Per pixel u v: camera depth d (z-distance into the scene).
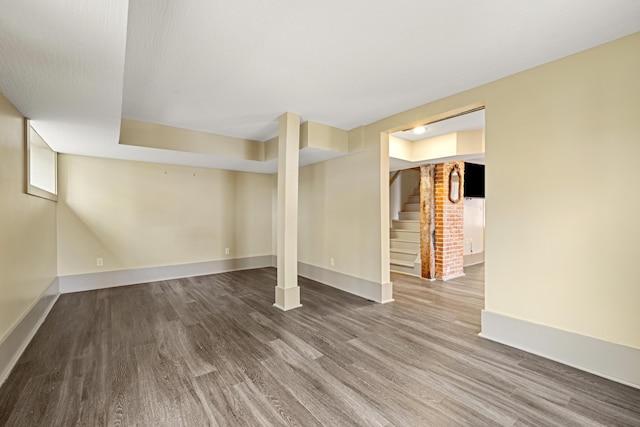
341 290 4.23
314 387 1.87
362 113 3.36
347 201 4.16
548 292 2.25
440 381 1.94
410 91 2.75
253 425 1.54
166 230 4.81
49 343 2.48
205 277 5.01
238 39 1.91
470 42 1.97
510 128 2.44
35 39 1.42
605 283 2.00
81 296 3.83
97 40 1.44
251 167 5.17
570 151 2.14
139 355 2.28
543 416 1.60
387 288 3.73
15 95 2.07
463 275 5.35
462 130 3.98
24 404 1.69
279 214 3.47
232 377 1.98
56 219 3.86
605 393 1.81
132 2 1.55
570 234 2.15
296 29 1.81
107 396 1.77
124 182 4.43
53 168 3.81
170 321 2.99
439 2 1.58
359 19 1.72
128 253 4.46
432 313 3.27
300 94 2.81
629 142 1.91
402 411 1.65
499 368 2.10
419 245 5.59
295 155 3.39
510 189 2.45
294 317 3.13
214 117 3.45
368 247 3.84
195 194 5.11
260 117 3.46
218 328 2.82
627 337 1.92
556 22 1.76
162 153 3.96
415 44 1.99
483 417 1.60
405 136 4.30
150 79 2.48
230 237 5.54
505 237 2.48
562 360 2.17
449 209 5.17
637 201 1.89
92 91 2.02
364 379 1.96
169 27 1.78
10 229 2.16
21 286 2.39
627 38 1.91
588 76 2.06
